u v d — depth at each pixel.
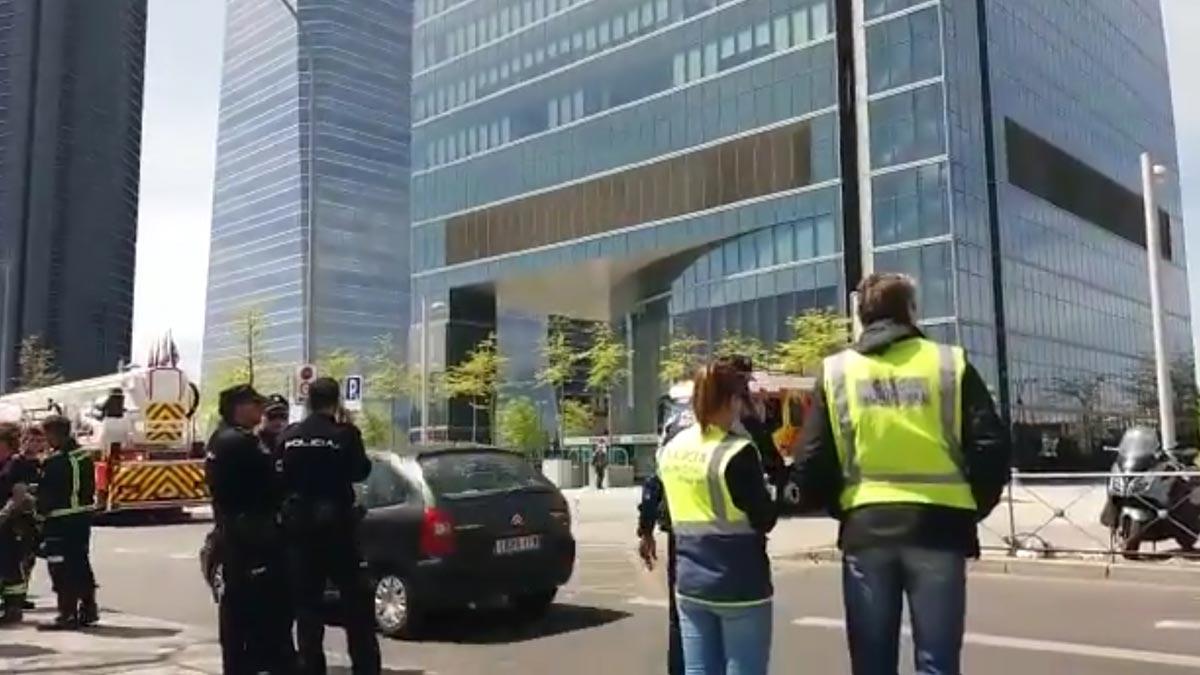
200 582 14.30
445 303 63.84
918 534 3.65
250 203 95.25
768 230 48.72
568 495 35.03
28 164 110.44
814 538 17.84
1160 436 19.19
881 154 45.81
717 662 4.32
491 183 62.38
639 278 59.03
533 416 57.72
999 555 13.78
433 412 62.31
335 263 85.44
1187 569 12.06
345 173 81.12
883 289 4.00
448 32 66.69
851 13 47.78
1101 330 58.75
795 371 41.94
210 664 8.23
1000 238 47.28
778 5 49.50
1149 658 7.88
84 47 116.31
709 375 4.41
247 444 6.99
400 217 85.94
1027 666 7.66
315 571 6.80
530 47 61.47
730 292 50.28
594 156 56.91
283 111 89.62
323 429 6.92
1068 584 12.09
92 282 113.88
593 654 8.52
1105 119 63.59
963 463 3.73
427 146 67.00
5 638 9.51
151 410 26.73
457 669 8.05
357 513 7.00
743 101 50.34
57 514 10.12
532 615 10.38
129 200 121.81
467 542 9.33
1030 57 53.66
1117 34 67.44
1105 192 62.22
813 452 3.91
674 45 53.88
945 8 45.25
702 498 4.30
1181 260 75.44
